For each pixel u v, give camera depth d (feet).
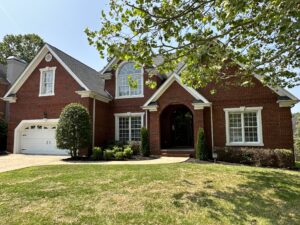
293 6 14.49
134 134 59.77
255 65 29.30
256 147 47.57
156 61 55.98
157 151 51.24
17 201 19.11
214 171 30.83
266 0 17.47
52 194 20.79
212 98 51.52
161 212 16.75
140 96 59.67
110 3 19.27
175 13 18.10
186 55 20.13
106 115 60.49
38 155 54.60
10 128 60.85
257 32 22.66
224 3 16.35
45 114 57.72
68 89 56.44
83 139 46.98
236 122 50.19
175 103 51.62
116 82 62.18
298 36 22.20
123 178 26.50
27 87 60.80
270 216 16.28
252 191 21.90
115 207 17.71
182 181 25.25
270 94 47.75
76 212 16.80
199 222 15.11
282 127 46.14
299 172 34.63
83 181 25.30
